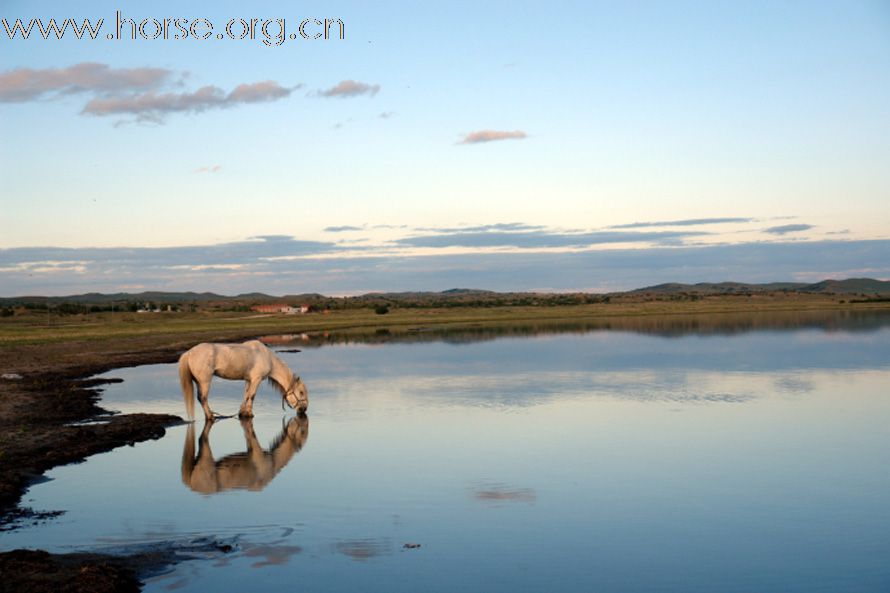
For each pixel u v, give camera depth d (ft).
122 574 34.06
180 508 45.29
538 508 45.65
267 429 70.44
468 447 61.87
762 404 82.79
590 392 92.94
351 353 159.33
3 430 66.49
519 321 327.67
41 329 244.83
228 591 33.27
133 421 71.97
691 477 52.65
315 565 36.29
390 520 43.24
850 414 76.48
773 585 34.71
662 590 33.83
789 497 48.03
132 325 285.64
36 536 40.01
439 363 132.77
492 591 33.55
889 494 48.85
